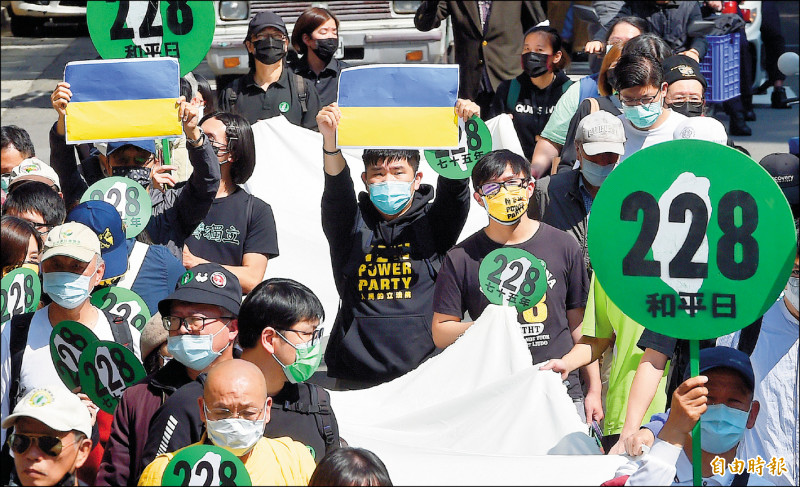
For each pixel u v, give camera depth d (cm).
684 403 1353
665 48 2553
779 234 1410
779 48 4862
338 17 4347
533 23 3869
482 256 1869
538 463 1422
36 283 1762
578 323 1873
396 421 1645
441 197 2009
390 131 1919
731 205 1419
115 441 1488
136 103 2055
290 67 3158
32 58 4716
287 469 1388
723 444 1438
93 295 1759
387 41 4341
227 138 2128
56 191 2147
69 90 2056
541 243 1862
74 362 1600
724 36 3781
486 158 1834
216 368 1352
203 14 2370
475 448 1596
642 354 1753
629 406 1631
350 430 1616
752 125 4509
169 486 1302
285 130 2783
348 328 2008
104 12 2369
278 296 1466
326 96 3122
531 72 2897
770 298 1423
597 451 1555
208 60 4331
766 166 2344
